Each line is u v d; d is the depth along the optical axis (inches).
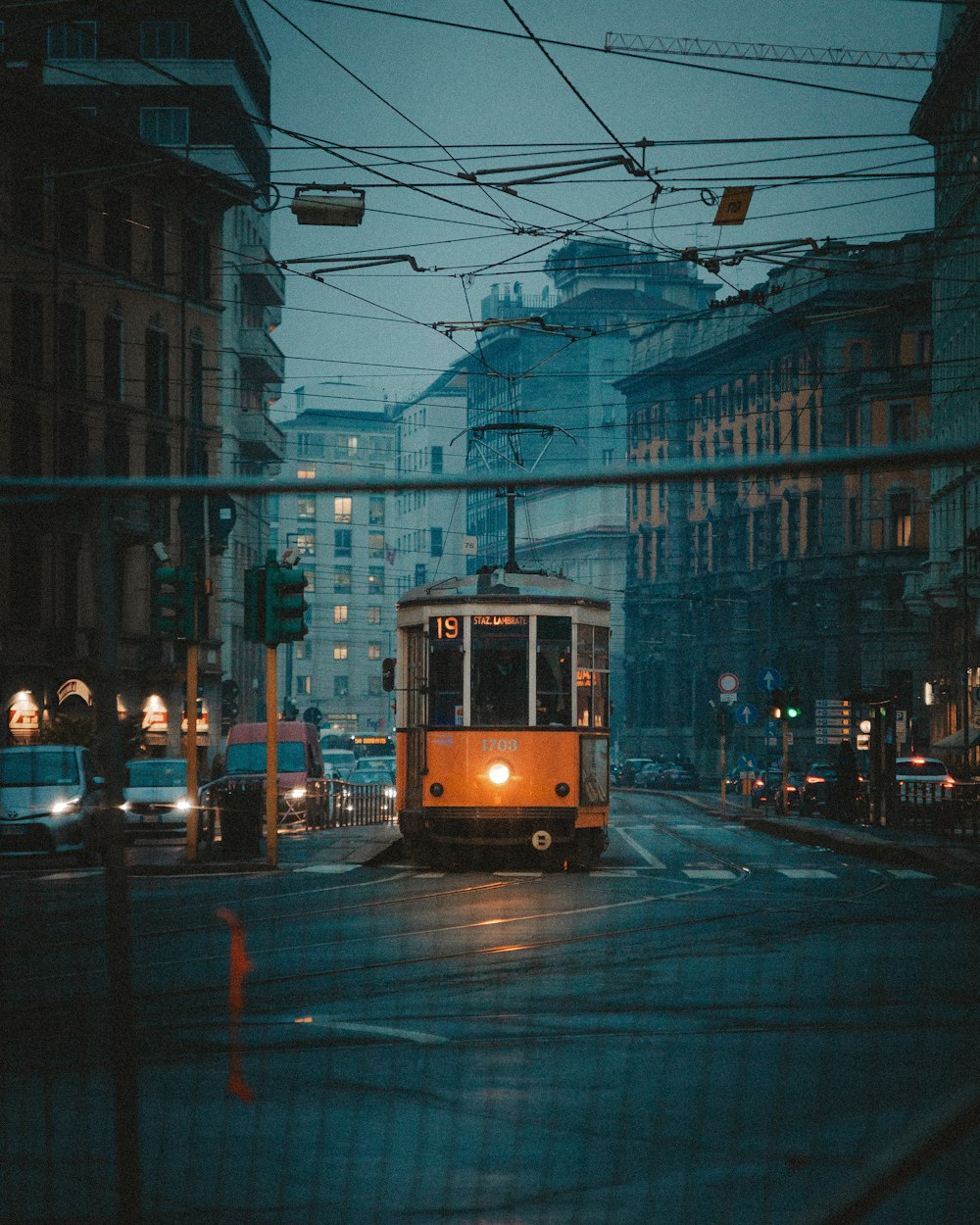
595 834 1031.6
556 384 5689.0
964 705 2317.9
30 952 617.0
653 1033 431.8
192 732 1042.1
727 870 1051.3
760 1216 251.8
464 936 662.5
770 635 3858.3
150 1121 322.3
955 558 2731.3
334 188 995.9
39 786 1189.1
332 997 497.7
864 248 1206.3
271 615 1016.9
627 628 4734.3
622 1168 285.7
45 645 2054.6
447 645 1005.8
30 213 2204.7
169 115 2787.9
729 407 4138.8
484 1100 346.6
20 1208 251.3
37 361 2208.4
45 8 848.3
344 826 1705.2
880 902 821.2
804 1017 459.2
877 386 3489.2
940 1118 123.3
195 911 765.3
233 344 2913.4
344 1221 248.4
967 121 2615.7
